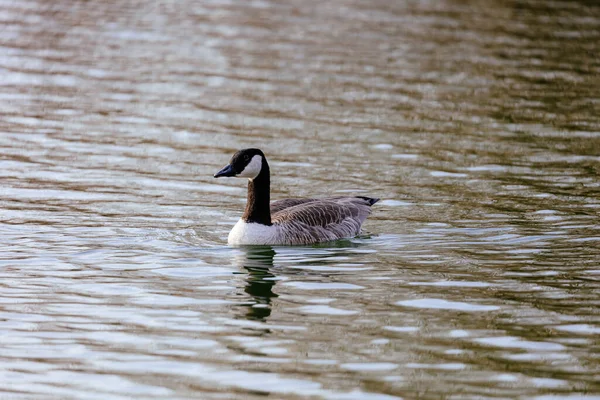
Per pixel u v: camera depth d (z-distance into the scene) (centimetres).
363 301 1361
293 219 1670
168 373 1120
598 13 3922
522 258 1555
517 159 2189
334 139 2330
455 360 1158
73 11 3694
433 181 2028
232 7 3888
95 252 1580
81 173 2038
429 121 2500
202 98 2664
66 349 1190
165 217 1786
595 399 1059
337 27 3575
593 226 1730
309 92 2745
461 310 1325
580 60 3172
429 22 3697
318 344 1206
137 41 3278
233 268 1516
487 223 1755
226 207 1864
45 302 1348
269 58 3112
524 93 2788
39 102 2575
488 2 4081
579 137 2378
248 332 1245
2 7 3681
